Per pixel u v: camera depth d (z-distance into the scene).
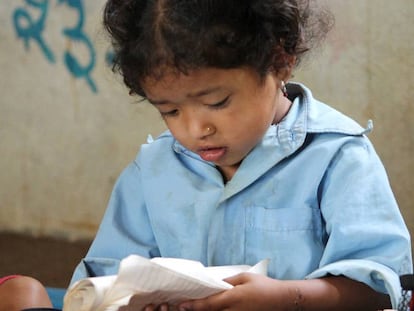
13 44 5.17
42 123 5.18
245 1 1.80
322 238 2.04
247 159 2.05
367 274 1.88
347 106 4.52
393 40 4.43
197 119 1.84
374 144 4.51
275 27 1.86
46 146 5.19
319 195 2.04
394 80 4.46
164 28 1.78
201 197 2.12
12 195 5.30
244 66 1.80
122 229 2.22
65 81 5.09
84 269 2.17
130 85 1.92
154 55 1.78
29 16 5.10
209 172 2.12
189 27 1.76
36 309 1.92
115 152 5.05
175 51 1.75
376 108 4.49
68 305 1.68
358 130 2.05
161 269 1.65
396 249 1.94
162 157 2.21
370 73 4.48
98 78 5.01
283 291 1.82
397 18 4.41
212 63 1.76
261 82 1.85
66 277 4.73
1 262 4.92
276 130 2.06
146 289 1.67
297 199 2.04
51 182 5.21
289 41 1.91
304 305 1.83
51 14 5.05
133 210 2.24
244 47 1.78
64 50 5.06
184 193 2.14
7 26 5.16
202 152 1.92
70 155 5.14
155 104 1.88
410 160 4.50
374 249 1.96
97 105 5.04
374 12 4.43
